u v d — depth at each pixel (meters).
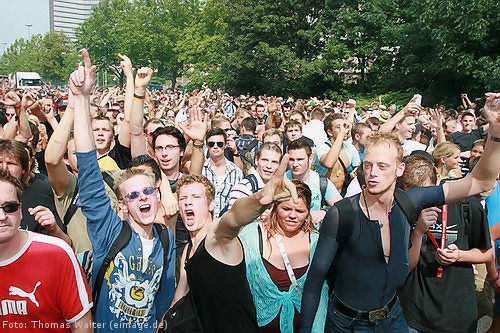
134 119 5.17
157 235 3.25
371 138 2.94
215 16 51.47
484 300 4.57
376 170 2.85
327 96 39.25
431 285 3.67
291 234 3.45
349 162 6.50
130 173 3.16
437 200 3.06
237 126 10.33
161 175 3.92
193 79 52.41
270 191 2.36
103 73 76.19
